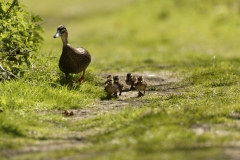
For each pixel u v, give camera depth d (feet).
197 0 200.75
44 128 50.88
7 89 63.36
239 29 175.73
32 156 41.86
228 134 45.55
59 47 163.02
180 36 171.94
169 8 202.49
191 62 108.58
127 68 99.04
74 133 49.42
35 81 68.49
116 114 54.19
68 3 286.66
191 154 39.34
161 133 44.91
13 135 47.16
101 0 289.94
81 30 205.26
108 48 163.12
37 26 76.23
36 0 297.53
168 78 85.66
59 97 63.10
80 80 73.46
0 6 70.08
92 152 42.27
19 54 69.36
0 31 69.77
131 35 180.75
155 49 152.46
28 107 59.00
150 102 63.87
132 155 39.93
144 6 216.74
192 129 47.44
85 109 61.00
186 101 62.54
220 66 91.56
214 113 52.54
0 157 41.81
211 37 168.86
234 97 63.46
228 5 192.34
